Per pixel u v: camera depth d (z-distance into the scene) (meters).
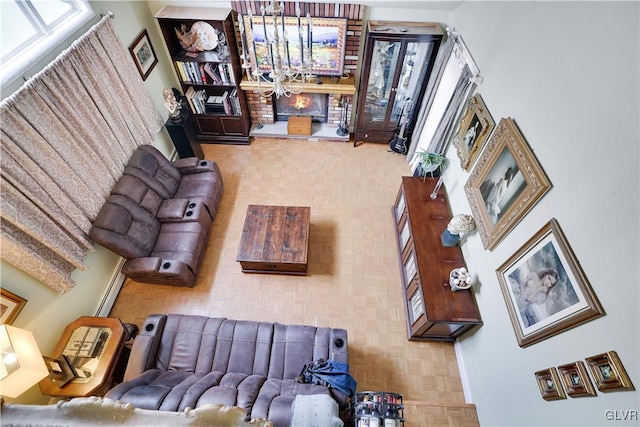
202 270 3.90
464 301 3.00
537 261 2.17
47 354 2.88
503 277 2.55
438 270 3.19
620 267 1.60
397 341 3.45
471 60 3.30
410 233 3.51
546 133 2.18
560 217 2.02
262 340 2.93
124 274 3.52
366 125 5.09
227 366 2.85
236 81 4.53
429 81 4.40
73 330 2.96
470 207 3.16
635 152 1.55
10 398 2.31
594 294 1.75
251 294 3.72
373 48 4.14
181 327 3.00
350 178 4.89
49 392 2.63
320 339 2.92
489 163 2.83
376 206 4.57
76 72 2.91
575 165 1.92
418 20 4.18
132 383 2.37
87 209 3.09
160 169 4.02
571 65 1.98
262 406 2.16
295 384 2.55
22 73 2.52
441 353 3.39
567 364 1.91
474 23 3.37
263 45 4.37
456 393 3.17
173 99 4.18
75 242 3.02
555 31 2.14
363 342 3.42
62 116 2.75
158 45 4.42
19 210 2.46
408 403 2.89
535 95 2.31
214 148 5.29
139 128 3.88
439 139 4.00
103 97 3.27
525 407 2.27
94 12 3.18
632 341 1.54
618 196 1.62
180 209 3.78
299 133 5.32
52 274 2.77
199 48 4.33
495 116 2.85
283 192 4.69
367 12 4.11
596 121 1.78
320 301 3.69
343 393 2.53
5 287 2.50
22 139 2.47
